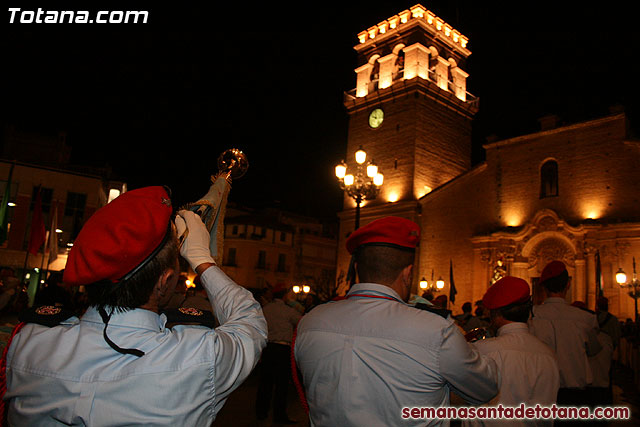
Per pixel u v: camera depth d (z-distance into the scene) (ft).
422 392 7.23
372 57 120.67
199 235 6.28
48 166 88.89
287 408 31.22
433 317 7.54
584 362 15.10
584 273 79.66
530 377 11.05
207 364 5.20
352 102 119.14
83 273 5.03
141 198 5.45
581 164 84.64
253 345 5.80
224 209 7.04
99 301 5.21
